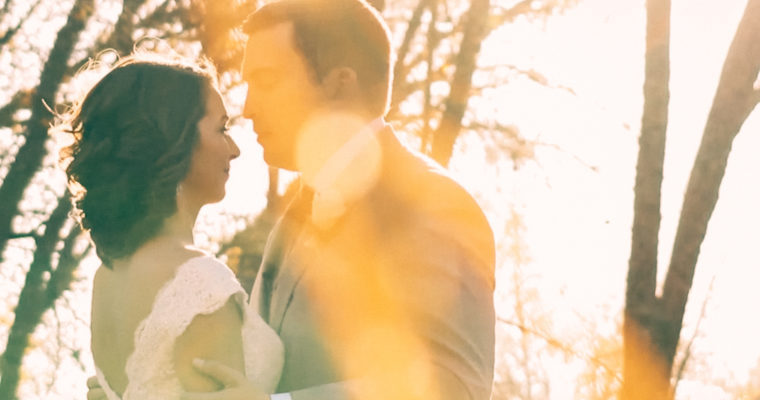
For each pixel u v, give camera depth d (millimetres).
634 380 8016
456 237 2658
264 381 2578
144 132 2490
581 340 11969
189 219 2590
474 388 2578
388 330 2615
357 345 2648
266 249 3055
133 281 2473
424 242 2641
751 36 8023
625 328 8109
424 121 11938
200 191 2594
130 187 2469
